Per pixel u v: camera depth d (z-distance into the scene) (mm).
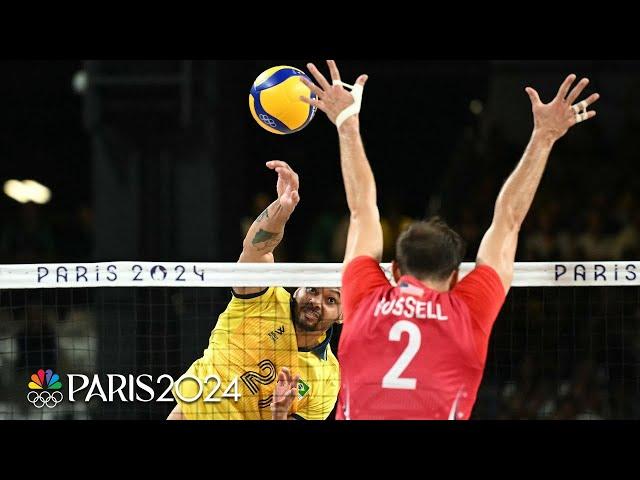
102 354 28594
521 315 32062
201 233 31438
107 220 31344
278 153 41625
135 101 29375
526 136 40875
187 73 29078
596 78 40625
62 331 30625
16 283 16203
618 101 40875
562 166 39750
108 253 31359
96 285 16188
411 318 11617
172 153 31141
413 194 42438
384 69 37781
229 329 16953
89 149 43156
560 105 12266
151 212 31312
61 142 42969
